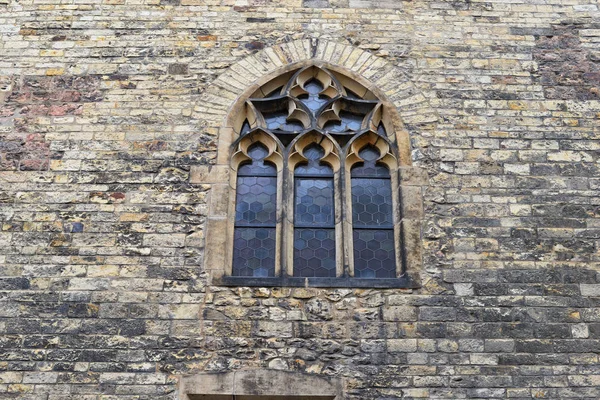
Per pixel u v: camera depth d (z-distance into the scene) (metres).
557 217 8.34
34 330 7.55
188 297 7.75
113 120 8.88
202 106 9.03
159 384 7.31
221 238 8.12
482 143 8.83
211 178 8.52
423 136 8.88
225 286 7.82
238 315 7.67
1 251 7.96
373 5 9.88
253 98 9.18
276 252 8.24
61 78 9.19
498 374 7.43
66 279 7.83
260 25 9.68
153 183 8.45
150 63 9.32
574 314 7.77
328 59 9.45
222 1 9.84
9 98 9.02
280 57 9.45
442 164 8.67
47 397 7.23
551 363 7.50
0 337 7.50
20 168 8.50
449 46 9.57
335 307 7.74
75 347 7.47
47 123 8.84
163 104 9.02
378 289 7.86
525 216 8.34
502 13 9.87
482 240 8.17
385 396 7.30
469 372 7.43
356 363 7.45
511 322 7.70
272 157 8.84
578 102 9.18
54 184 8.41
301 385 7.33
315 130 8.93
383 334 7.61
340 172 8.70
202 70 9.29
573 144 8.85
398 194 8.55
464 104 9.12
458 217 8.31
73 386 7.29
